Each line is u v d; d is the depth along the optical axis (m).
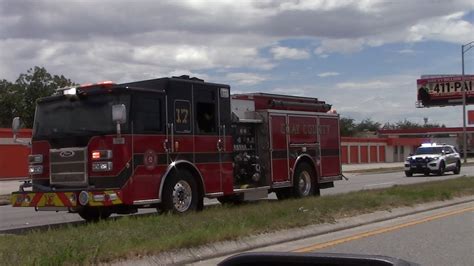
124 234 8.99
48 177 12.67
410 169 36.03
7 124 55.75
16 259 7.23
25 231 12.04
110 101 11.89
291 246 9.75
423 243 10.08
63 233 9.36
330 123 18.47
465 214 14.09
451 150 37.31
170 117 12.68
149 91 12.24
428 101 103.50
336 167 18.64
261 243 9.68
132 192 11.68
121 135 11.62
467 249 9.52
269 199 17.98
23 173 35.16
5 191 26.56
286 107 16.86
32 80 57.06
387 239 10.50
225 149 14.12
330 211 12.48
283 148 16.34
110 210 12.47
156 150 12.28
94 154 11.84
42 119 12.89
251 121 15.57
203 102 13.61
